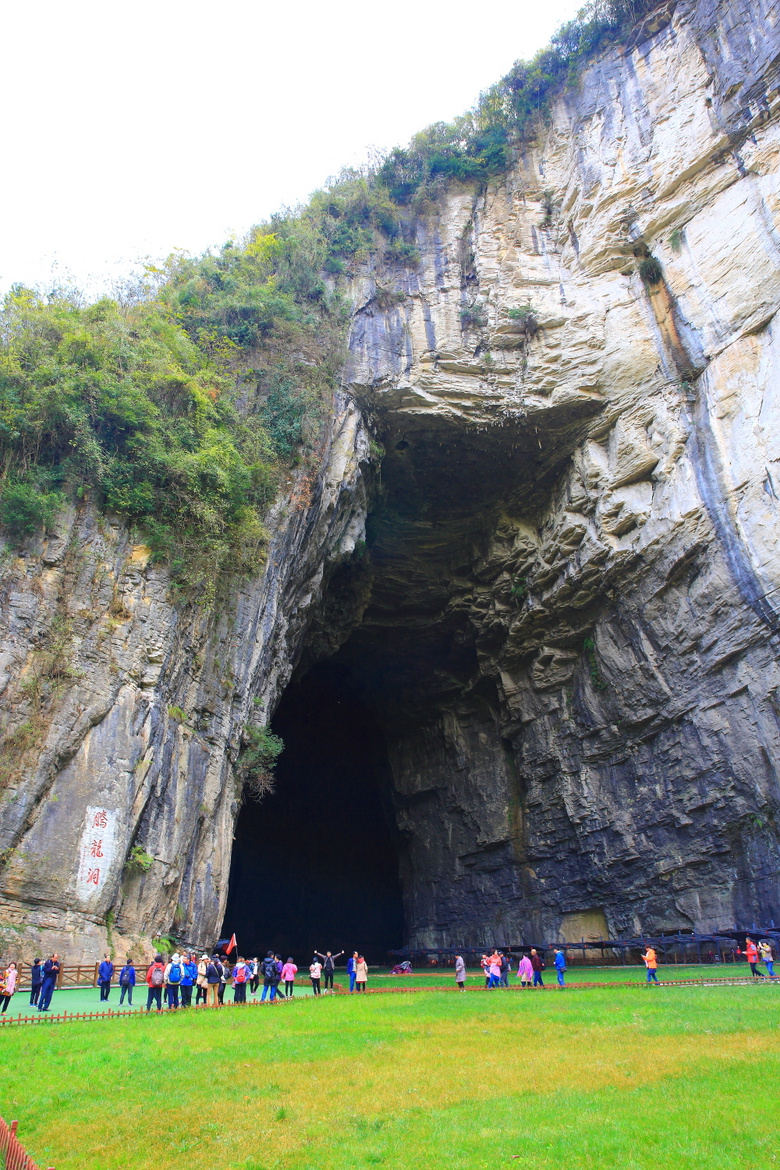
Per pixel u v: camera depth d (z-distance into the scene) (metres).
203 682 23.73
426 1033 12.12
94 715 20.12
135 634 21.73
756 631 26.11
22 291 24.70
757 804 25.89
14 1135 6.07
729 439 27.88
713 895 27.39
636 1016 12.99
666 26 35.22
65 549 21.22
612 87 35.97
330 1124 7.88
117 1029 11.97
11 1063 9.65
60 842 18.48
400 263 35.53
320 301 32.88
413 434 33.75
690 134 32.03
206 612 23.97
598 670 33.34
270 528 26.62
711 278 30.08
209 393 26.31
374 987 20.98
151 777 20.80
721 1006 13.60
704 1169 6.25
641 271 32.34
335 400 31.17
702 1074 9.03
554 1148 6.88
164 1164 6.88
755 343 28.09
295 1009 14.80
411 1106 8.40
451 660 41.62
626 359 31.72
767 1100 7.86
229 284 31.23
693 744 28.64
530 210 36.22
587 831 33.31
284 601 28.66
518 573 36.16
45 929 17.58
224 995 18.00
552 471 34.69
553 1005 14.87
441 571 39.16
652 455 30.45
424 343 33.38
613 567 31.19
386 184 37.91
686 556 28.61
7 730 18.62
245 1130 7.73
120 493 22.75
